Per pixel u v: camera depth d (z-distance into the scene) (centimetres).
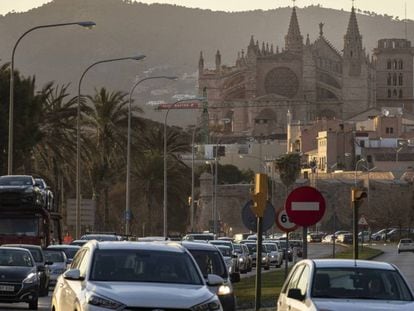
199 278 3656
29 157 15425
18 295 6369
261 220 5656
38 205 9819
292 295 3684
